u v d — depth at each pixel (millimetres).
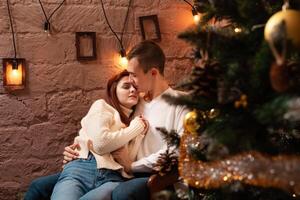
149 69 2248
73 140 2709
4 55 2639
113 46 2732
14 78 2615
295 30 1065
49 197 2314
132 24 2754
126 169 2262
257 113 1088
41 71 2674
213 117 1327
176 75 2793
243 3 1285
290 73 1104
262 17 1321
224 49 1270
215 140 1158
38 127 2682
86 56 2689
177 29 2787
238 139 1093
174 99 1245
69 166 2295
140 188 1962
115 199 1995
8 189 2666
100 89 2723
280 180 1031
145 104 2363
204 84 1247
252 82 1160
